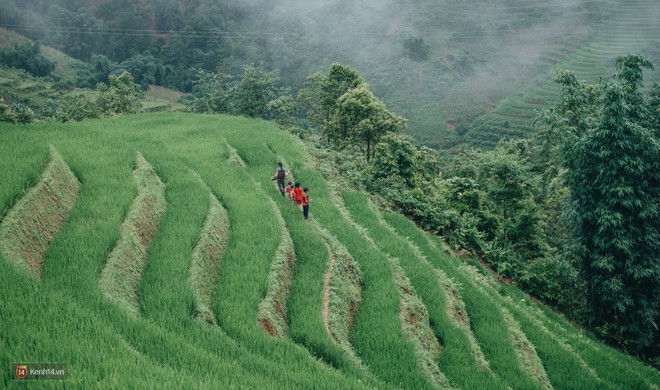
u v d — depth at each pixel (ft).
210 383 23.65
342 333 39.40
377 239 62.75
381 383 32.73
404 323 43.11
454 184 96.68
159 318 31.89
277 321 37.09
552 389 44.47
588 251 70.44
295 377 28.43
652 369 59.52
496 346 46.98
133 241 39.73
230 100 180.55
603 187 67.31
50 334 24.72
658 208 67.97
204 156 71.15
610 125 67.10
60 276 32.68
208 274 40.42
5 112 151.12
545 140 129.59
